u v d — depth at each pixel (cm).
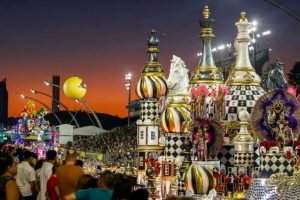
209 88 3030
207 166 2550
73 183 1786
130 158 3841
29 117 9625
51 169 2272
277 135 2409
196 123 2669
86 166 4978
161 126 3200
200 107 2811
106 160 6756
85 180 1625
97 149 7906
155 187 2902
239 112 2695
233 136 2755
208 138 2608
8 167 1902
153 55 3538
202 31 3117
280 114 2417
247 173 2570
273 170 2242
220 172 2570
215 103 2797
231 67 3131
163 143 3450
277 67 3372
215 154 2608
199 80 3050
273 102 2422
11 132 11369
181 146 3119
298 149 2219
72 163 1852
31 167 2361
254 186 2058
